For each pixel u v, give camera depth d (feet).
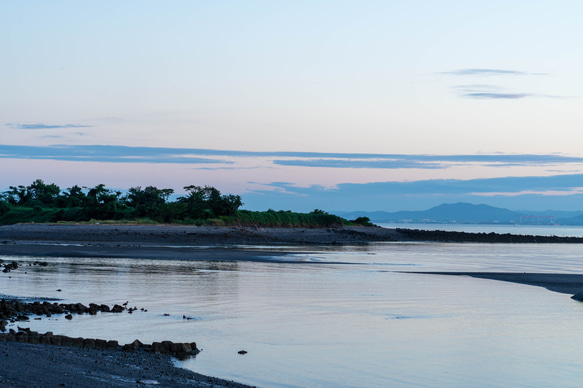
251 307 76.95
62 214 344.28
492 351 54.03
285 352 52.75
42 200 393.09
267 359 50.14
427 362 50.06
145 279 107.34
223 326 64.08
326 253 200.03
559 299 88.48
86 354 45.98
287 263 150.71
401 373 46.70
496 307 79.66
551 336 60.80
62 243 215.92
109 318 67.10
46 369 38.81
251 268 133.90
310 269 134.82
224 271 125.29
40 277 108.37
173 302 80.33
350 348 54.65
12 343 46.96
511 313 74.95
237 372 45.93
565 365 49.57
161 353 50.37
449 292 95.40
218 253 180.04
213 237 267.59
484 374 46.73
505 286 105.19
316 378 44.93
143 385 37.83
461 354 52.95
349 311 74.90
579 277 121.90
